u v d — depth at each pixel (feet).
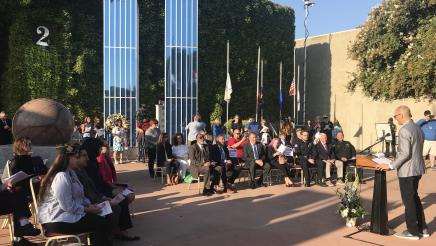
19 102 63.10
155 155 44.27
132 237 22.22
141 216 27.43
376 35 67.82
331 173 43.11
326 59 88.28
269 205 30.94
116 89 62.59
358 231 24.06
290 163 41.16
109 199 21.76
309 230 24.22
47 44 64.18
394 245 21.50
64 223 17.49
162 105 61.77
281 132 43.45
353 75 73.41
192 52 64.90
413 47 62.23
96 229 18.24
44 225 17.63
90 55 67.26
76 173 20.58
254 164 38.37
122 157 58.13
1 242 21.72
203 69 77.00
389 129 65.10
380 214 23.53
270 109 84.69
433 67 57.98
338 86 85.81
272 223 25.79
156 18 73.82
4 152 29.48
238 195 34.71
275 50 84.94
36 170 24.04
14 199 20.06
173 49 64.39
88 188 20.66
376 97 70.38
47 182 17.95
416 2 62.34
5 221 24.86
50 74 64.34
